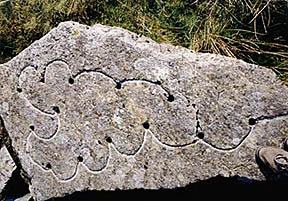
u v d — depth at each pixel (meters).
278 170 1.84
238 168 1.96
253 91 1.94
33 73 2.37
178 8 2.65
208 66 1.99
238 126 1.95
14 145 2.54
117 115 2.14
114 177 2.20
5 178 2.66
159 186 2.10
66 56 2.23
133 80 2.09
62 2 2.89
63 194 2.39
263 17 2.43
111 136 2.17
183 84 2.00
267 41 2.39
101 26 2.21
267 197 2.05
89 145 2.25
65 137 2.32
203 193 2.11
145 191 2.19
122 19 2.72
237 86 1.96
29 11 3.06
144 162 2.12
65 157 2.35
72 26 2.21
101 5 2.82
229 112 1.96
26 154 2.50
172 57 2.04
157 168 2.09
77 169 2.31
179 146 2.04
